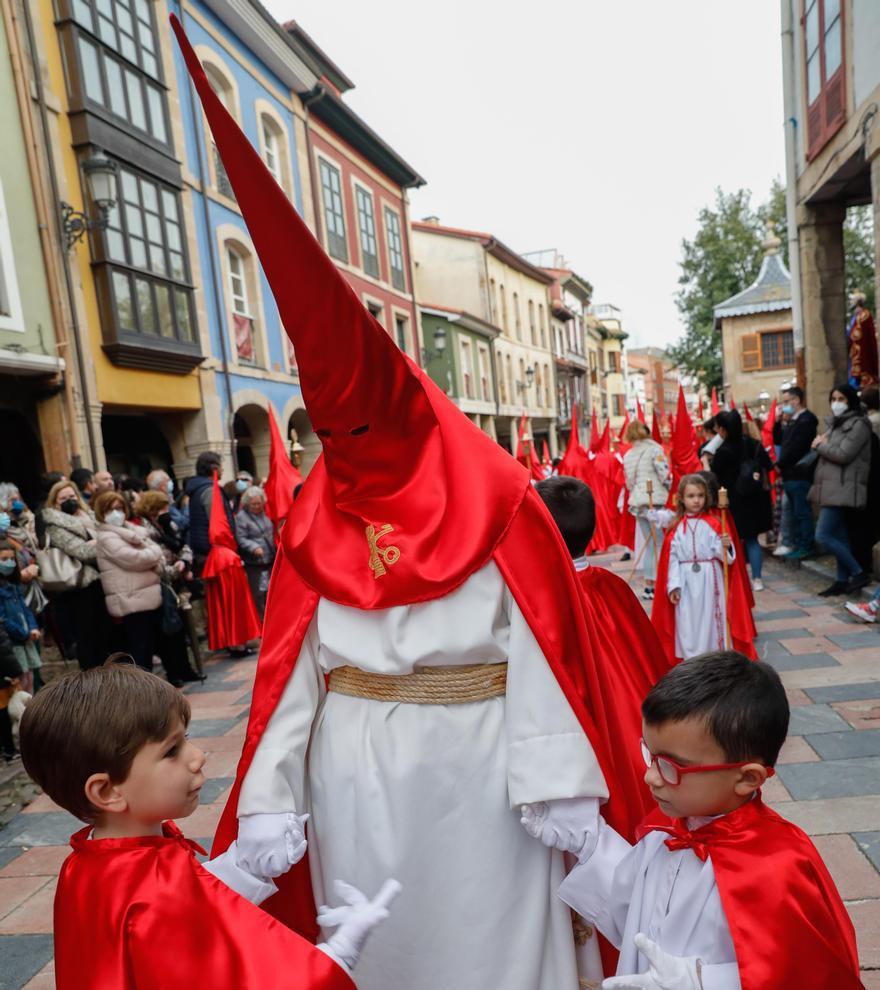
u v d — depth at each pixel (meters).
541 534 1.62
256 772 1.61
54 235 9.03
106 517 5.49
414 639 1.55
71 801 1.25
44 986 2.59
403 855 1.53
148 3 11.08
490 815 1.56
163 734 1.26
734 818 1.35
